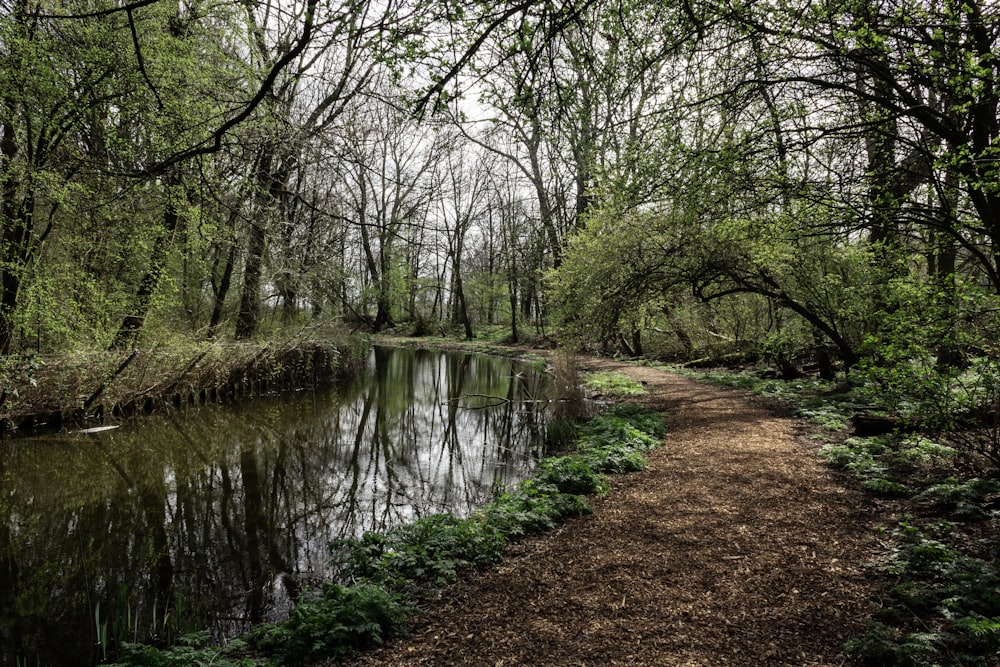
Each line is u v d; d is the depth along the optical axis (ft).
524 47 12.52
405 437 42.34
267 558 20.84
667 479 24.88
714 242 42.45
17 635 15.89
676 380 59.26
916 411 20.04
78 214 36.19
